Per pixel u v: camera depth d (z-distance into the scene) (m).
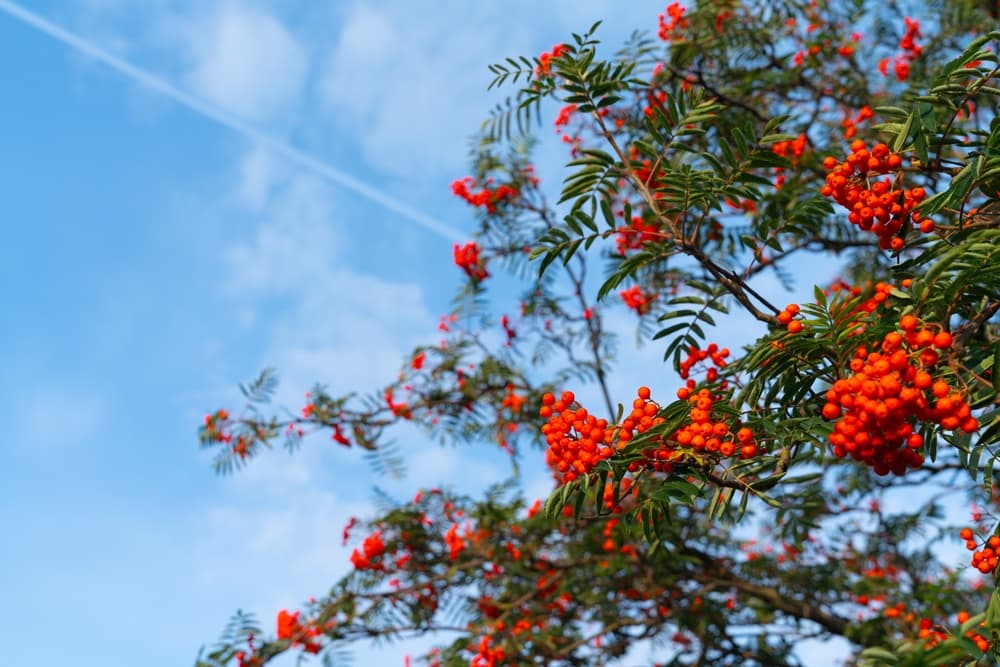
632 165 3.50
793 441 2.89
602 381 7.71
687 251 3.35
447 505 7.76
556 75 3.72
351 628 7.01
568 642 7.36
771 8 7.01
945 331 2.71
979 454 2.63
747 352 3.32
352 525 7.69
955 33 6.98
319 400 7.88
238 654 6.85
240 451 7.55
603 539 7.37
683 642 8.17
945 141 3.00
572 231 3.40
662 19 6.78
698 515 7.27
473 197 7.59
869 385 2.42
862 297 2.61
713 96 5.74
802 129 6.88
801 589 7.69
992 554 2.82
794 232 3.50
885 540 7.92
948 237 2.97
